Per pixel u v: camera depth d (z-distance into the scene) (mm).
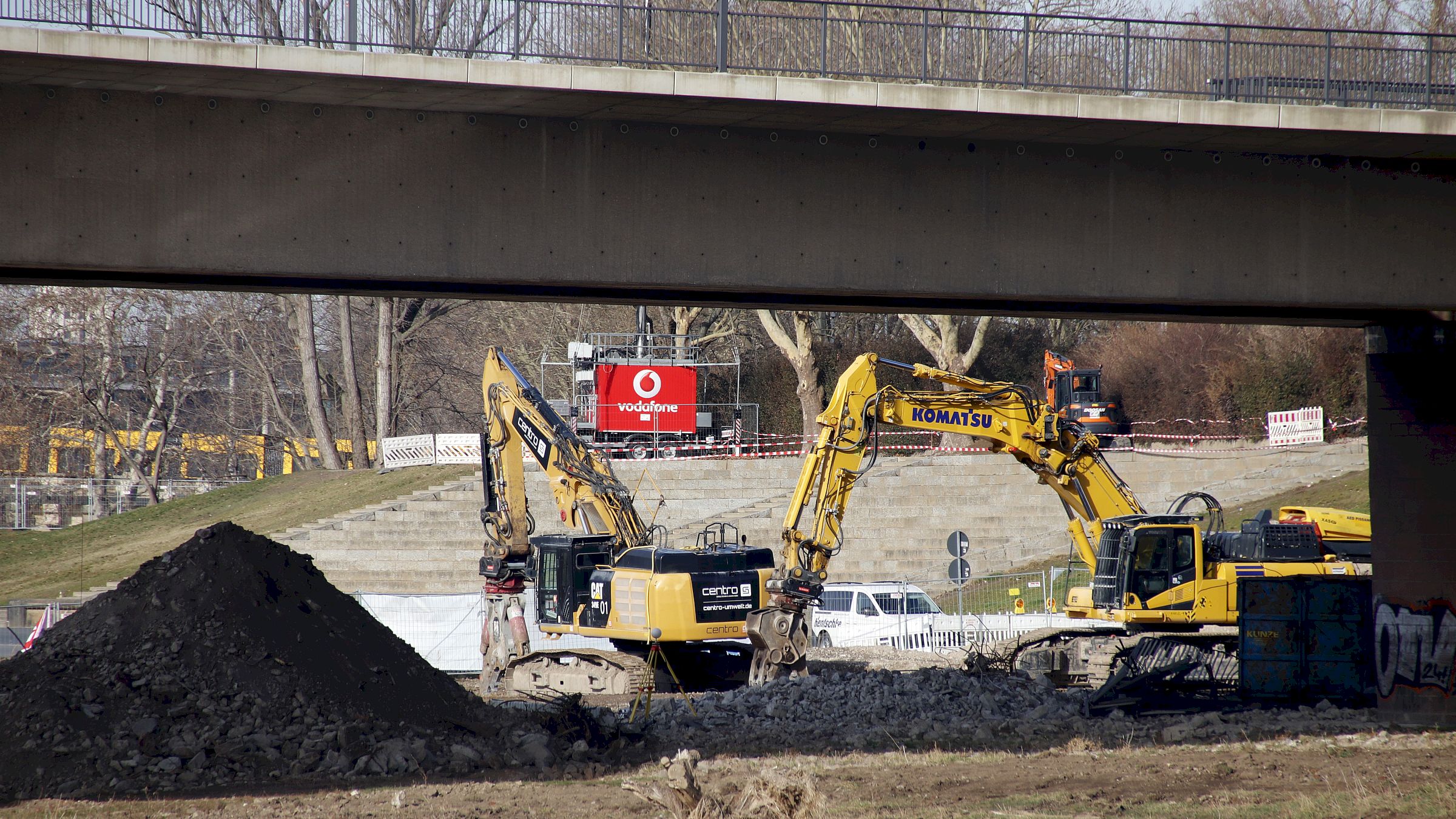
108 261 49938
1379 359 64875
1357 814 39594
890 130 55031
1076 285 57000
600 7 53406
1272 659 69875
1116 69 57031
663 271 54438
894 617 113250
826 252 55500
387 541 154625
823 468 81062
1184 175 57938
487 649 90062
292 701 52656
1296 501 144500
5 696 50188
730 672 89875
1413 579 63250
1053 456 84750
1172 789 45219
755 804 36594
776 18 55344
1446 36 58000
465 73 48844
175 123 50719
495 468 89812
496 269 53250
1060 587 132875
